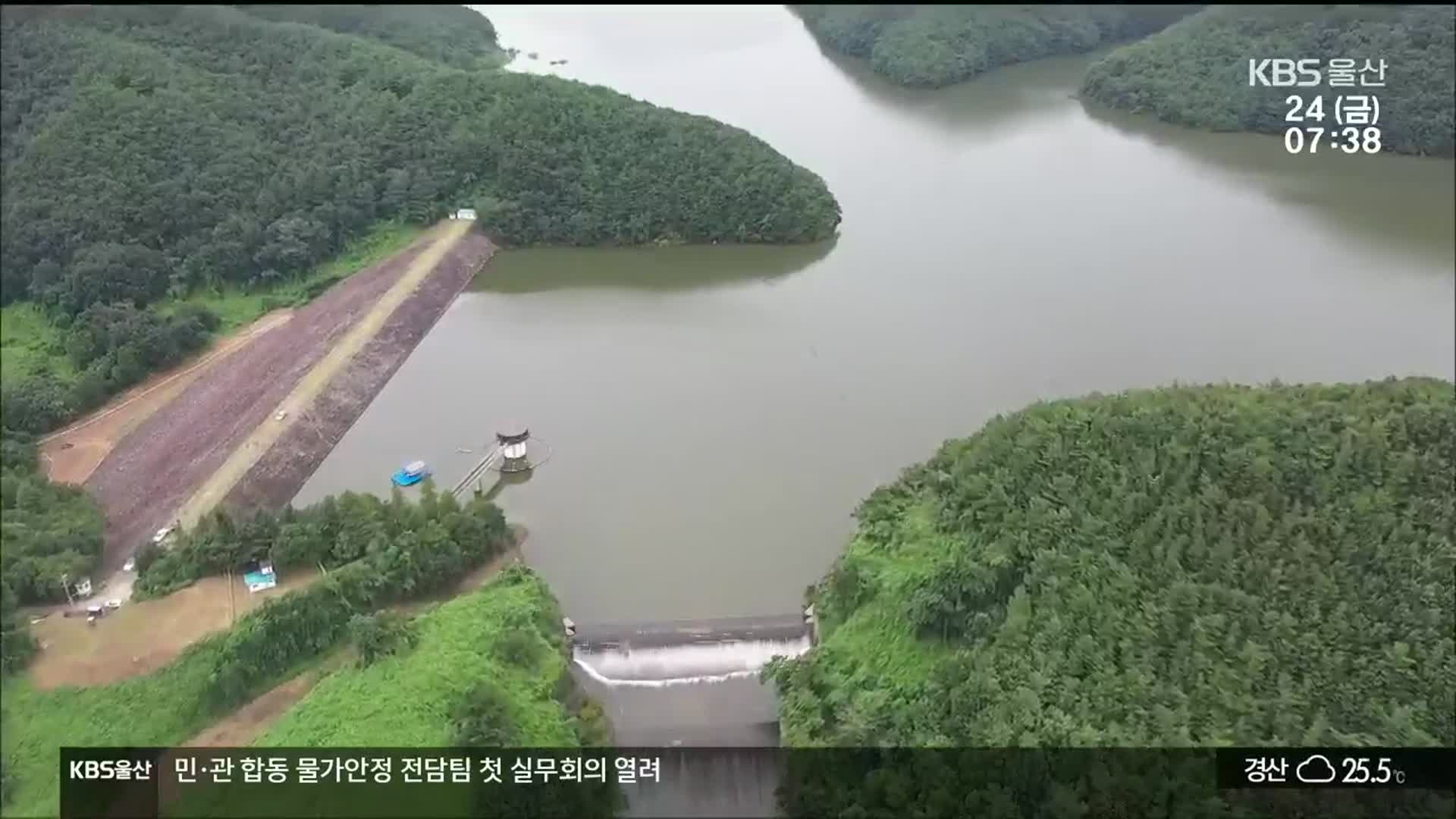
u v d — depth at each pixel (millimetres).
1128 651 43938
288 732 44781
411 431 69125
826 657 48875
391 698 45781
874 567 51625
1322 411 53500
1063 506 50688
